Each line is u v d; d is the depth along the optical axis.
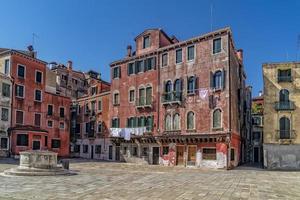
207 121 39.19
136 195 14.44
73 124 60.44
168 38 48.84
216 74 39.25
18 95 48.00
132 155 47.47
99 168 33.53
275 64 40.12
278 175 27.73
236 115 42.12
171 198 13.73
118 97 50.56
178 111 42.19
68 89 67.88
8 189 15.88
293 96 39.19
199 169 35.97
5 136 45.34
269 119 39.59
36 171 22.80
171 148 42.31
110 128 50.09
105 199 13.33
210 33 39.72
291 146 38.50
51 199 13.23
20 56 48.66
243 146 48.66
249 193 15.64
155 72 45.66
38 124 51.00
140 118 46.91
